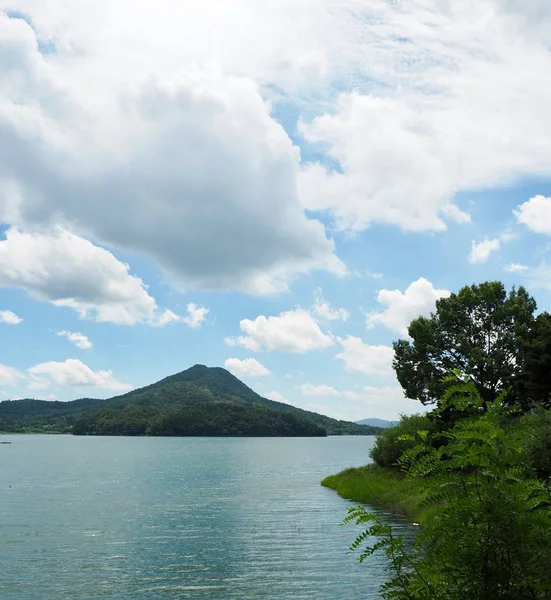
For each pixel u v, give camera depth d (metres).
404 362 59.00
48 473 89.06
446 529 5.07
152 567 25.38
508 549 4.73
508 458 5.13
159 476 82.62
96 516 41.91
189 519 39.91
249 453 163.88
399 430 46.91
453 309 57.97
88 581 23.05
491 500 4.89
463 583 4.76
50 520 39.97
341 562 25.48
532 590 4.67
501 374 52.50
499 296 57.59
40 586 22.38
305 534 32.78
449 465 5.27
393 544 5.46
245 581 22.64
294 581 22.44
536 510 4.89
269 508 44.78
